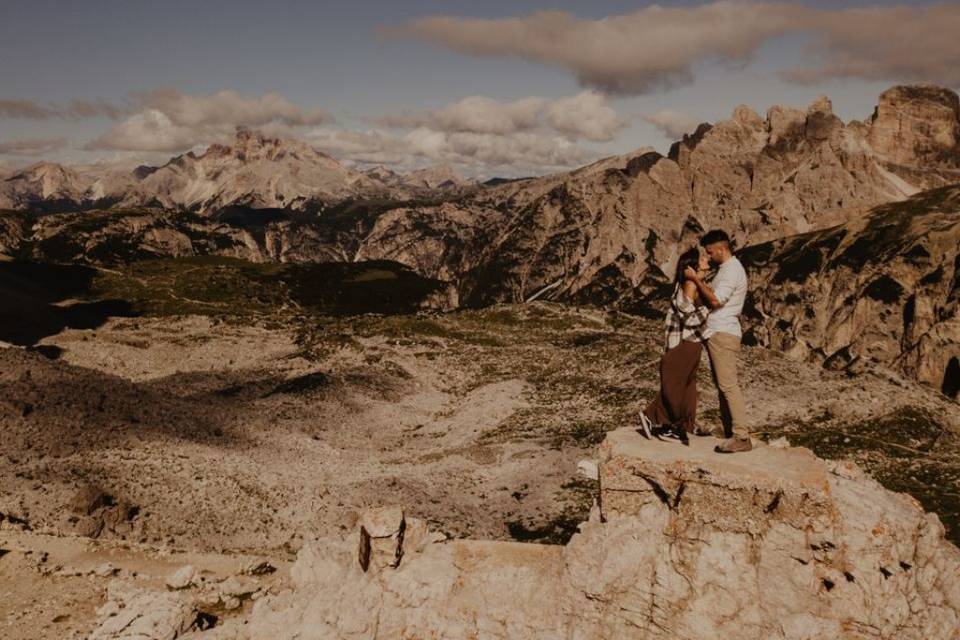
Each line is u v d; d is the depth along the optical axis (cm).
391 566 1463
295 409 9738
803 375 10738
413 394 11488
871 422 8394
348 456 7812
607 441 1348
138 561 3291
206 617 2492
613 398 10438
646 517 1240
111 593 2734
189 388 10750
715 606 1159
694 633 1162
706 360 10675
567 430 8975
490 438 8938
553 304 19612
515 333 16400
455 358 13900
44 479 4603
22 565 3031
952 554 1161
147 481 4988
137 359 12769
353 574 1527
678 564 1198
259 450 7106
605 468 1278
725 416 1340
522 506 6372
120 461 5288
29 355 8106
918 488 6375
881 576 1113
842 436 7962
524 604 1329
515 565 1392
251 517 4825
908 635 1095
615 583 1233
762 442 1349
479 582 1387
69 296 19188
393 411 10356
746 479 1155
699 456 1235
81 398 6906
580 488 6725
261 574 3300
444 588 1400
